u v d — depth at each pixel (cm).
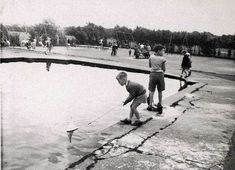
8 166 404
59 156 433
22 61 1972
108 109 819
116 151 440
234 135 543
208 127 591
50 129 599
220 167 395
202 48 3950
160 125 590
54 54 2530
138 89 570
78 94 1024
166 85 1372
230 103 859
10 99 764
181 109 746
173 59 3000
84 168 375
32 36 3578
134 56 3078
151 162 404
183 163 405
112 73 1697
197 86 1201
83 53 2997
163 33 4609
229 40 3659
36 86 1132
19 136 541
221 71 2064
